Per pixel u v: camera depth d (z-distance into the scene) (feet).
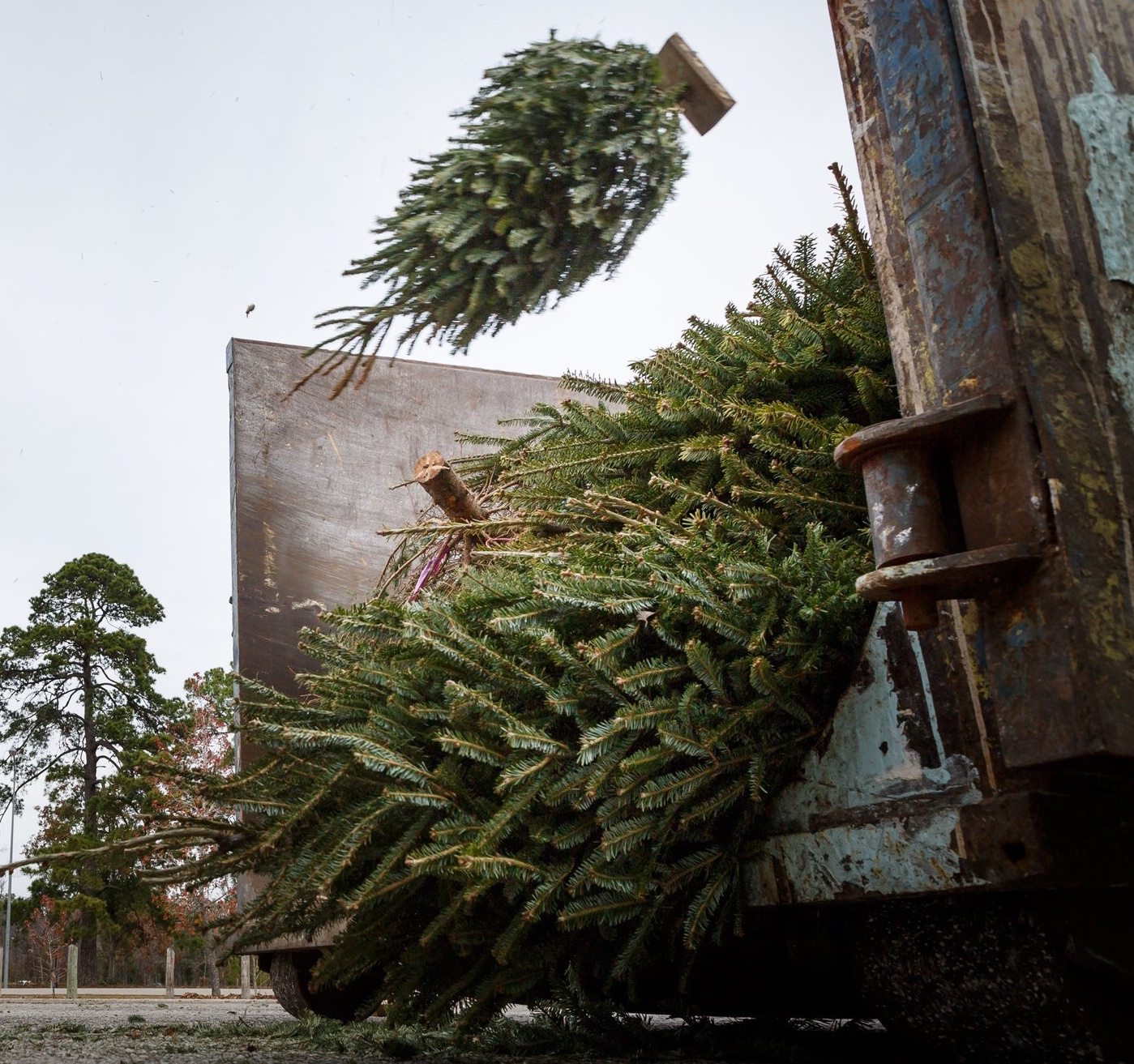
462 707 7.37
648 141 6.72
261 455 17.02
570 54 6.96
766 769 6.47
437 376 18.86
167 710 164.96
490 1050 9.16
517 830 7.36
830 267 9.91
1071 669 4.14
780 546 7.75
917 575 4.46
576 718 7.00
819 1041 9.16
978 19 5.00
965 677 5.25
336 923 10.44
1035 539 4.31
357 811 7.98
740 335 9.46
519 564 8.87
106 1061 8.71
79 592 179.52
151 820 9.50
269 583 16.30
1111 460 4.51
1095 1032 5.18
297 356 17.92
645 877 6.64
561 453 10.10
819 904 6.28
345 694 8.73
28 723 169.37
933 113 5.05
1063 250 4.80
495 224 6.71
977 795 5.15
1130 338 4.82
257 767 9.12
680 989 7.29
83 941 156.56
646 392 9.89
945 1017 5.98
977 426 4.58
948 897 5.71
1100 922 5.16
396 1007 8.38
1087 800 5.01
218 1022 16.22
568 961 8.17
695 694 6.61
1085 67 5.26
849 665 6.53
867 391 8.09
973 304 4.73
